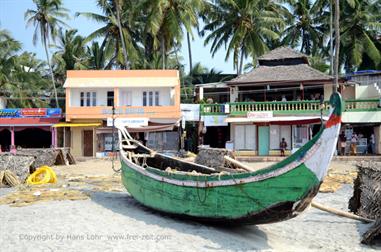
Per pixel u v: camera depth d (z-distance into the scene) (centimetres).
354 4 4178
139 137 3850
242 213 995
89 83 3747
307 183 894
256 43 4212
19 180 1984
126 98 3806
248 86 3734
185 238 1000
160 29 4138
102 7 4456
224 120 3634
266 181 943
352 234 1119
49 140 4366
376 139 3425
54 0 4588
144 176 1296
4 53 4672
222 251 917
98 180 2111
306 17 4684
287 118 3441
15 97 4747
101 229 1071
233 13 4259
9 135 4344
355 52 4297
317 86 3538
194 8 4162
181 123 3722
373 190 1230
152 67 4872
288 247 992
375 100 3381
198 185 1076
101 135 3806
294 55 3794
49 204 1399
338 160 3091
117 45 4528
